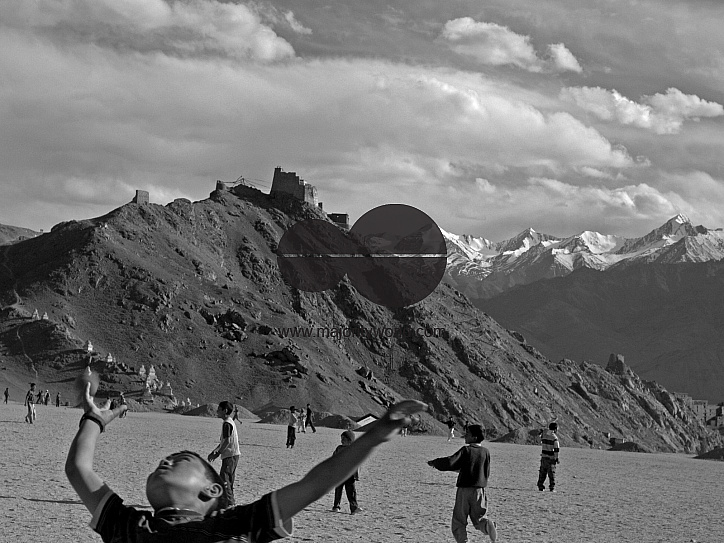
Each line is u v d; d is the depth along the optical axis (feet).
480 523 59.72
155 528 16.66
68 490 81.76
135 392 509.76
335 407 566.36
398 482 116.78
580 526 80.89
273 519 16.39
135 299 626.23
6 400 406.82
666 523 87.15
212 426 286.25
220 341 608.19
